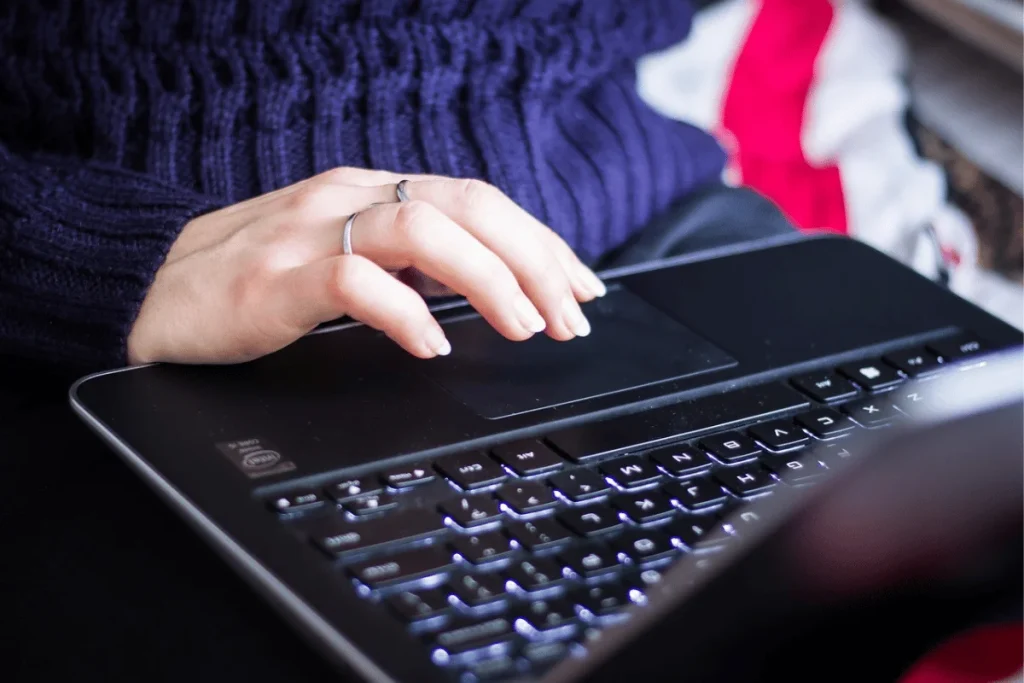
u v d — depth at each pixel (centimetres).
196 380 48
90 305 52
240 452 42
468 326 54
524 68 68
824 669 35
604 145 71
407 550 36
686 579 35
